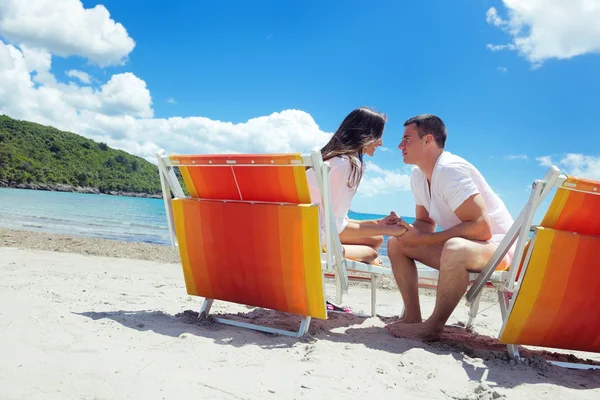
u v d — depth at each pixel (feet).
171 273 20.51
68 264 20.48
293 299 9.70
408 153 11.32
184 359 7.76
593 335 8.75
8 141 331.98
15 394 5.86
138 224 67.62
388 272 11.34
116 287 15.40
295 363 8.01
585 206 7.98
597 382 8.26
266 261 9.70
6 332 8.20
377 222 11.32
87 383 6.35
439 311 9.97
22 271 16.92
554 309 8.51
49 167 336.90
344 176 10.55
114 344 8.21
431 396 7.00
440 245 11.05
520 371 8.29
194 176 10.36
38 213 74.13
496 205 11.07
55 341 7.98
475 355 9.25
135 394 6.14
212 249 10.32
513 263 8.52
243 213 9.73
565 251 8.16
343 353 8.68
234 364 7.70
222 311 12.93
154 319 10.52
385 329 10.91
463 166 10.63
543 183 7.94
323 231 10.61
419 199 12.23
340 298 10.60
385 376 7.72
